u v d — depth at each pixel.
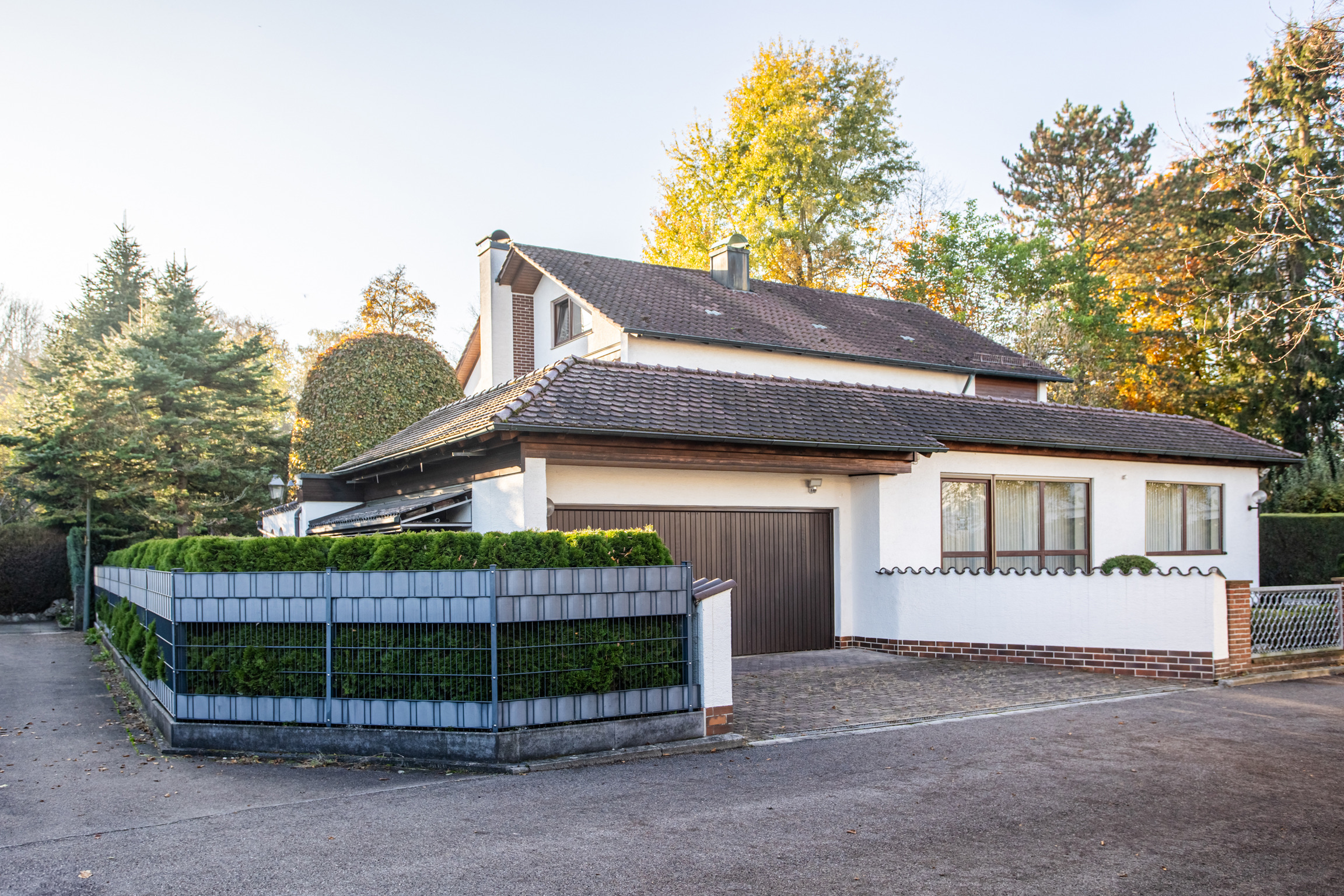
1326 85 20.27
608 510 12.84
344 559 8.11
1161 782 6.82
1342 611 13.45
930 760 7.53
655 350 19.12
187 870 5.03
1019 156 49.22
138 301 39.84
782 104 35.38
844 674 12.27
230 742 7.99
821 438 13.09
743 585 13.95
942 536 15.48
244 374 29.20
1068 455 16.97
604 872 4.96
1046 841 5.47
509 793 6.57
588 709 7.74
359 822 5.89
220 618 8.22
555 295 22.41
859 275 37.81
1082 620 12.55
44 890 4.74
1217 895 4.66
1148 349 35.16
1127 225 42.66
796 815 5.99
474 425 12.22
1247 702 10.20
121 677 13.01
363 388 25.17
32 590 25.17
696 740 8.07
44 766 7.75
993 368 23.56
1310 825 5.79
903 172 37.91
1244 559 19.80
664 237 37.72
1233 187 22.34
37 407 25.11
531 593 7.63
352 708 7.74
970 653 13.49
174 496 25.33
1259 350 29.22
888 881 4.83
